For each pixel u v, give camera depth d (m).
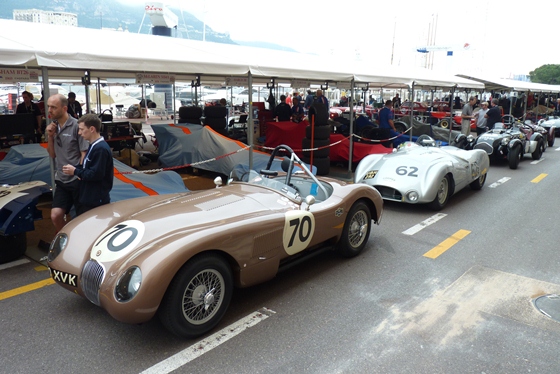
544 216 7.09
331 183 5.11
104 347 3.22
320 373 2.96
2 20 6.69
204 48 8.16
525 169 11.88
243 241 3.49
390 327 3.57
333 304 3.96
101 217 3.74
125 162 10.02
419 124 14.01
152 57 5.77
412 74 12.76
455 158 7.93
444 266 4.91
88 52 5.15
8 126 9.19
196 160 9.34
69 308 3.81
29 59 4.66
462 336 3.46
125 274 2.94
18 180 6.75
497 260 5.12
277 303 3.96
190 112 12.02
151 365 3.01
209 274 3.33
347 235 4.88
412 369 3.02
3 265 4.72
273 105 17.09
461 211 7.37
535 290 4.31
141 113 20.44
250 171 4.83
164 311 3.09
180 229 3.32
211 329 3.45
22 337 3.34
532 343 3.37
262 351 3.20
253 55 8.59
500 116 14.63
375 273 4.68
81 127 4.18
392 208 7.50
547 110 28.09
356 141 12.09
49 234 5.66
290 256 4.35
